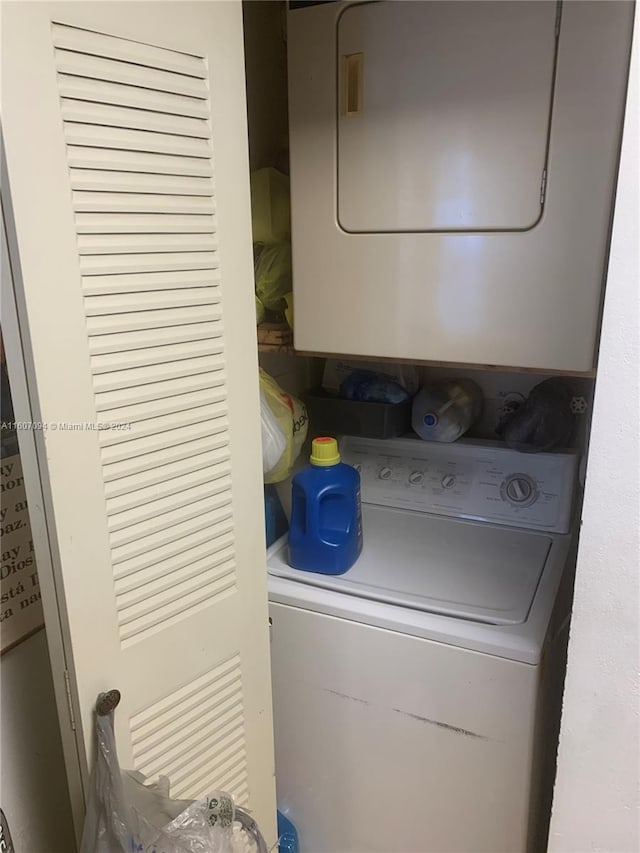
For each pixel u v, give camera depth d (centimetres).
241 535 107
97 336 81
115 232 81
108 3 76
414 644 122
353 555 138
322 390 173
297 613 131
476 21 106
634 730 89
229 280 97
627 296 74
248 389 103
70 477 81
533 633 116
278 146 160
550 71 103
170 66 84
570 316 110
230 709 112
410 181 117
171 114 86
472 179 112
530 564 137
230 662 111
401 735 128
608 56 98
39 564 83
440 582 132
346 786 138
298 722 139
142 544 92
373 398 160
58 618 85
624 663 87
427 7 109
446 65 109
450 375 168
